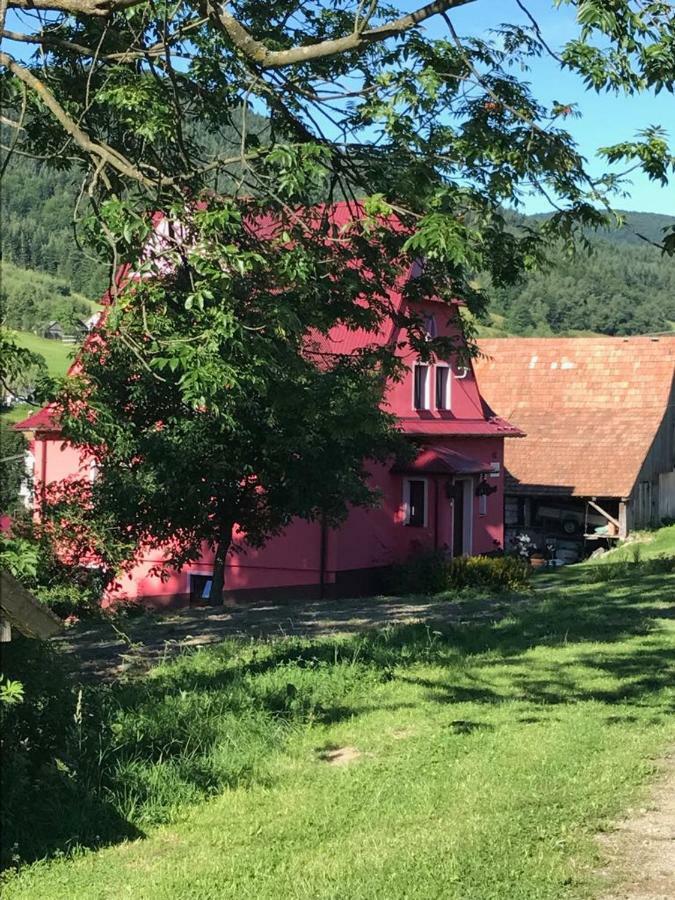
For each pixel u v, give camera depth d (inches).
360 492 776.3
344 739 346.9
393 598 855.7
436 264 383.9
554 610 663.8
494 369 1697.8
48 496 605.6
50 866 245.4
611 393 1593.3
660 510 1578.5
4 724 269.7
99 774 293.1
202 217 319.9
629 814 263.6
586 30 289.4
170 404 685.3
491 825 255.1
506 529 1501.0
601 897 210.2
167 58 360.2
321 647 498.3
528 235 367.9
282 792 294.8
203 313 314.8
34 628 223.9
